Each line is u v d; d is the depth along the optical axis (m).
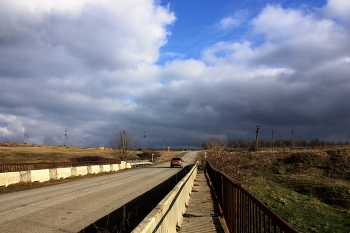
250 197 3.97
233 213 5.55
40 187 14.54
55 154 52.53
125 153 50.84
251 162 37.72
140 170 31.03
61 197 11.01
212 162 21.75
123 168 34.03
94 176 22.34
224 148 22.92
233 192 5.59
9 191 12.84
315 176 26.48
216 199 10.92
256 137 54.78
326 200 17.44
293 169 30.75
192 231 6.33
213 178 13.84
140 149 98.56
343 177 25.55
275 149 60.66
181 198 7.75
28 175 16.16
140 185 15.61
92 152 73.88
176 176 21.83
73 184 16.06
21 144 88.56
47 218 7.30
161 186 15.15
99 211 8.34
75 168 21.80
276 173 29.91
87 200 10.31
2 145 76.81
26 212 8.06
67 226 6.49
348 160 29.62
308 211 11.84
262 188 18.41
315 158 32.78
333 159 31.28
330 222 10.14
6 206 9.01
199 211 8.61
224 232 6.26
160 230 3.80
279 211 11.73
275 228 2.84
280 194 16.17
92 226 6.54
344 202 16.31
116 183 16.69
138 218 7.62
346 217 10.95
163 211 4.21
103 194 11.96
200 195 12.09
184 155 92.56
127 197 11.16
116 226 6.66
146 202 10.06
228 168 20.59
